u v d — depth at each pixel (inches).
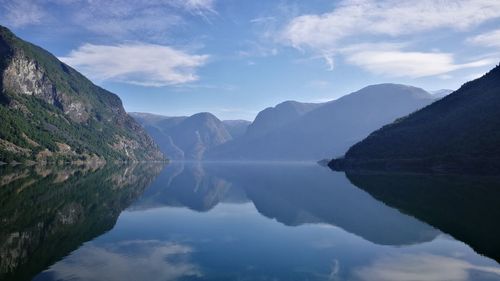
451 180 4020.7
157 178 5019.7
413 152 5949.8
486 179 4069.9
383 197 2657.5
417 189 3139.8
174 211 2112.5
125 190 3166.8
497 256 1200.8
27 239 1328.7
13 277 949.2
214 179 4980.3
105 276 982.4
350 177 4899.1
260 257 1192.2
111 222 1721.2
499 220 1739.7
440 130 6151.6
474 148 5044.3
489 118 5521.7
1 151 7549.2
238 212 2105.1
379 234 1518.2
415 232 1542.8
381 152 6633.9
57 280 941.2
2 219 1654.8
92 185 3506.4
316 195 2878.9
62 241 1328.7
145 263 1104.8
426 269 1080.2
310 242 1397.6
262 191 3253.0
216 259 1163.3
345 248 1312.7
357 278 1002.7
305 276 1015.6
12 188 2903.5
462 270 1067.3
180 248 1288.1
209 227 1663.4
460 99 7062.0
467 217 1828.2
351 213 2027.6
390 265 1115.3
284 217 1927.9
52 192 2743.6
